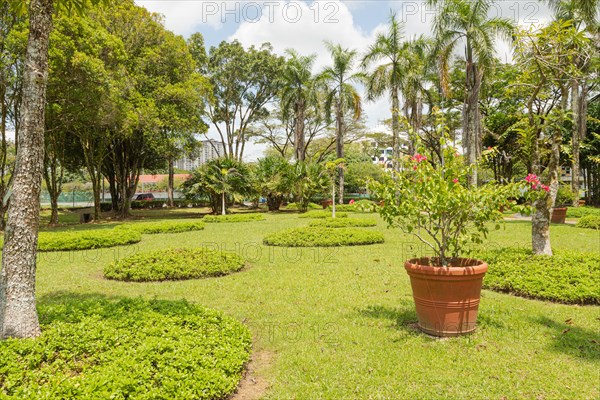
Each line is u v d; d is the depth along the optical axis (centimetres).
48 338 307
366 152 4850
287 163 2517
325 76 2428
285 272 693
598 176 2714
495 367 320
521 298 520
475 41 1673
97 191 1981
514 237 1113
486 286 571
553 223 1606
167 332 341
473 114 1788
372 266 739
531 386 290
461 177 413
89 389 237
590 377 302
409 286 587
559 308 471
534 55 596
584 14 1327
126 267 670
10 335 303
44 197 4294
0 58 1204
